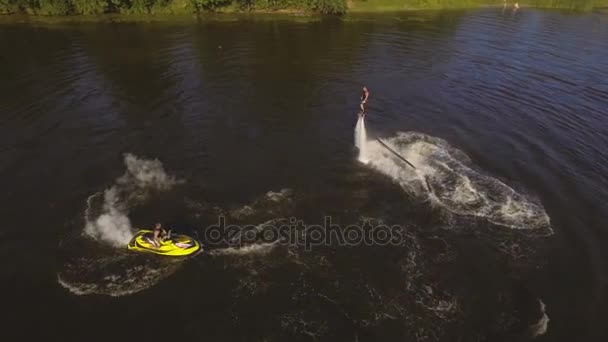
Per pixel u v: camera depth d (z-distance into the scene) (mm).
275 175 27281
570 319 19156
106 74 40812
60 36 50969
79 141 30234
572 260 22094
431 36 54938
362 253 21984
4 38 49812
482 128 33906
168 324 18250
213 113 34312
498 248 22641
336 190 26156
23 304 18922
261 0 63188
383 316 18969
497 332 18531
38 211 23984
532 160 30000
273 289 19891
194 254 21234
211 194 25547
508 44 52938
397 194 25984
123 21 57438
